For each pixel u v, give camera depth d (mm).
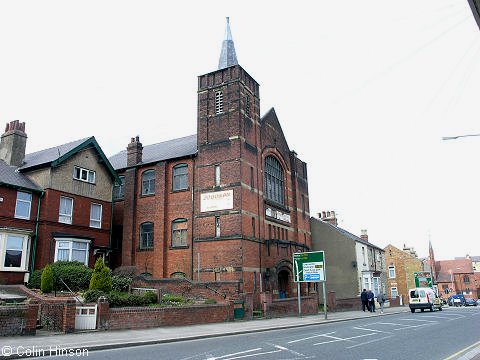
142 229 33500
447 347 12820
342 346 13016
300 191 41281
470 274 97312
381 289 49500
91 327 16453
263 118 35469
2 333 13961
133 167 34844
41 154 32250
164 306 19422
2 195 25984
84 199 30500
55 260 27750
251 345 13422
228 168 30453
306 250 39219
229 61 37750
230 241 29016
